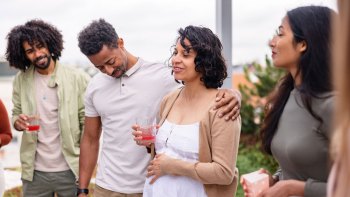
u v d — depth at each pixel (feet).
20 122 8.12
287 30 4.75
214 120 5.64
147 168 6.68
